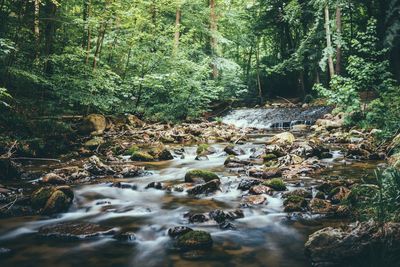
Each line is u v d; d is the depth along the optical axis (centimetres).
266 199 548
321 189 577
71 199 560
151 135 1389
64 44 1536
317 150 887
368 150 879
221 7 2634
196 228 455
